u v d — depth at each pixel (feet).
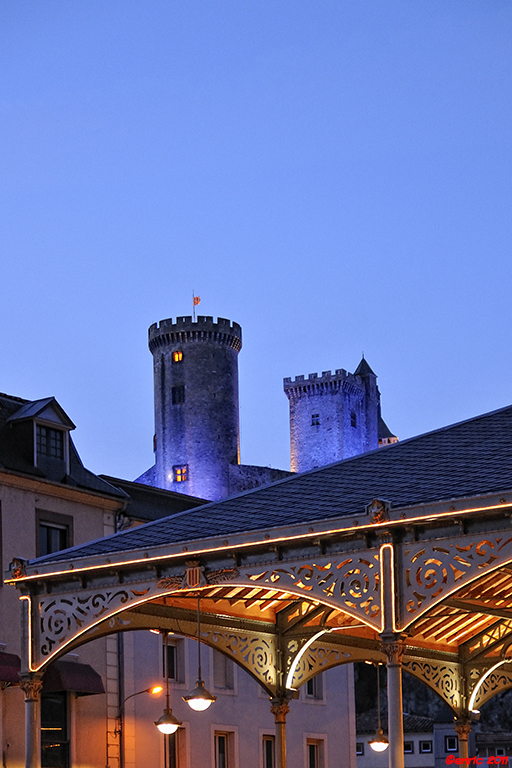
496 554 52.11
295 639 75.46
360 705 215.31
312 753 131.75
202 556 60.64
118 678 108.27
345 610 55.57
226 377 417.49
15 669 97.76
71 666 101.91
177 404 413.39
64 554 66.33
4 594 100.42
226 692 119.24
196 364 414.00
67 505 109.09
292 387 486.79
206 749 115.34
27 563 66.03
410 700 214.28
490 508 51.57
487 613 73.05
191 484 407.85
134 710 108.99
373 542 55.36
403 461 64.54
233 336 419.95
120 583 63.41
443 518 53.01
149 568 62.54
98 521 112.47
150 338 425.28
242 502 65.67
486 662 83.30
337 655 79.30
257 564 58.85
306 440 483.51
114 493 114.32
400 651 53.88
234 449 415.64
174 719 67.15
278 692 75.05
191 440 410.11
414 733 203.10
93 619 63.93
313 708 131.23
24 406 112.16
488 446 62.75
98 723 104.99
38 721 65.41
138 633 111.24
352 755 136.46
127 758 107.04
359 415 492.95
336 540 56.54
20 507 103.86
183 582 61.11
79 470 114.32
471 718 83.56
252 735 121.49
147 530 65.77
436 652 81.61
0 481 102.17
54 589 65.57
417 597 53.72
